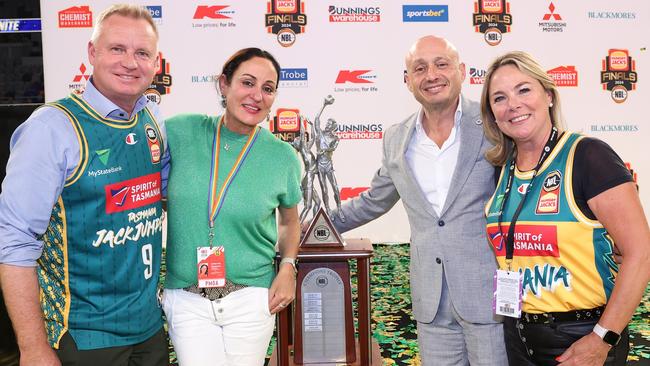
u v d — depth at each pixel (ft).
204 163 5.37
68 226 4.49
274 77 5.37
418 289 6.03
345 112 16.65
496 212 5.00
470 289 5.67
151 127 5.04
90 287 4.61
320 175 6.88
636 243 4.19
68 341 4.60
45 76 16.15
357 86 16.58
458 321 5.85
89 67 16.20
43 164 4.23
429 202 5.95
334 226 6.52
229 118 5.45
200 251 5.18
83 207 4.49
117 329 4.73
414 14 16.40
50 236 4.56
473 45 16.51
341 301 6.31
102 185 4.52
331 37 16.43
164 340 5.31
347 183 16.79
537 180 4.69
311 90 16.57
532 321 4.65
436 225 5.85
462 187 5.72
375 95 16.60
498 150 5.26
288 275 5.65
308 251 6.21
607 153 4.41
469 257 5.70
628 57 16.79
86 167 4.44
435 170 5.97
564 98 16.83
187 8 16.19
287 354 6.32
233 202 5.29
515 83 4.75
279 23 16.34
